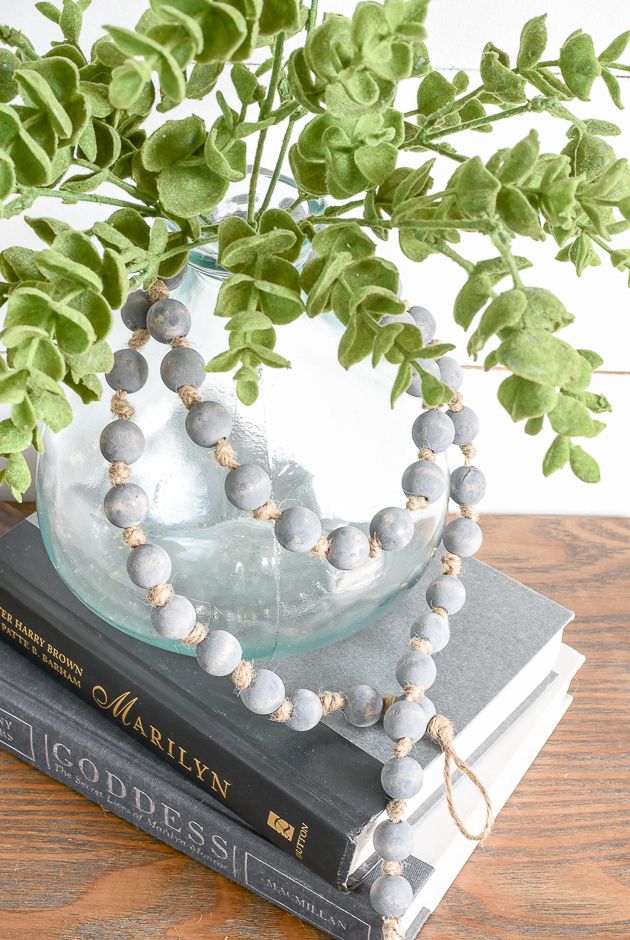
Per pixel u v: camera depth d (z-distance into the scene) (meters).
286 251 0.40
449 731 0.54
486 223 0.33
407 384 0.39
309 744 0.55
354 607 0.53
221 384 0.48
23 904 0.57
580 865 0.61
